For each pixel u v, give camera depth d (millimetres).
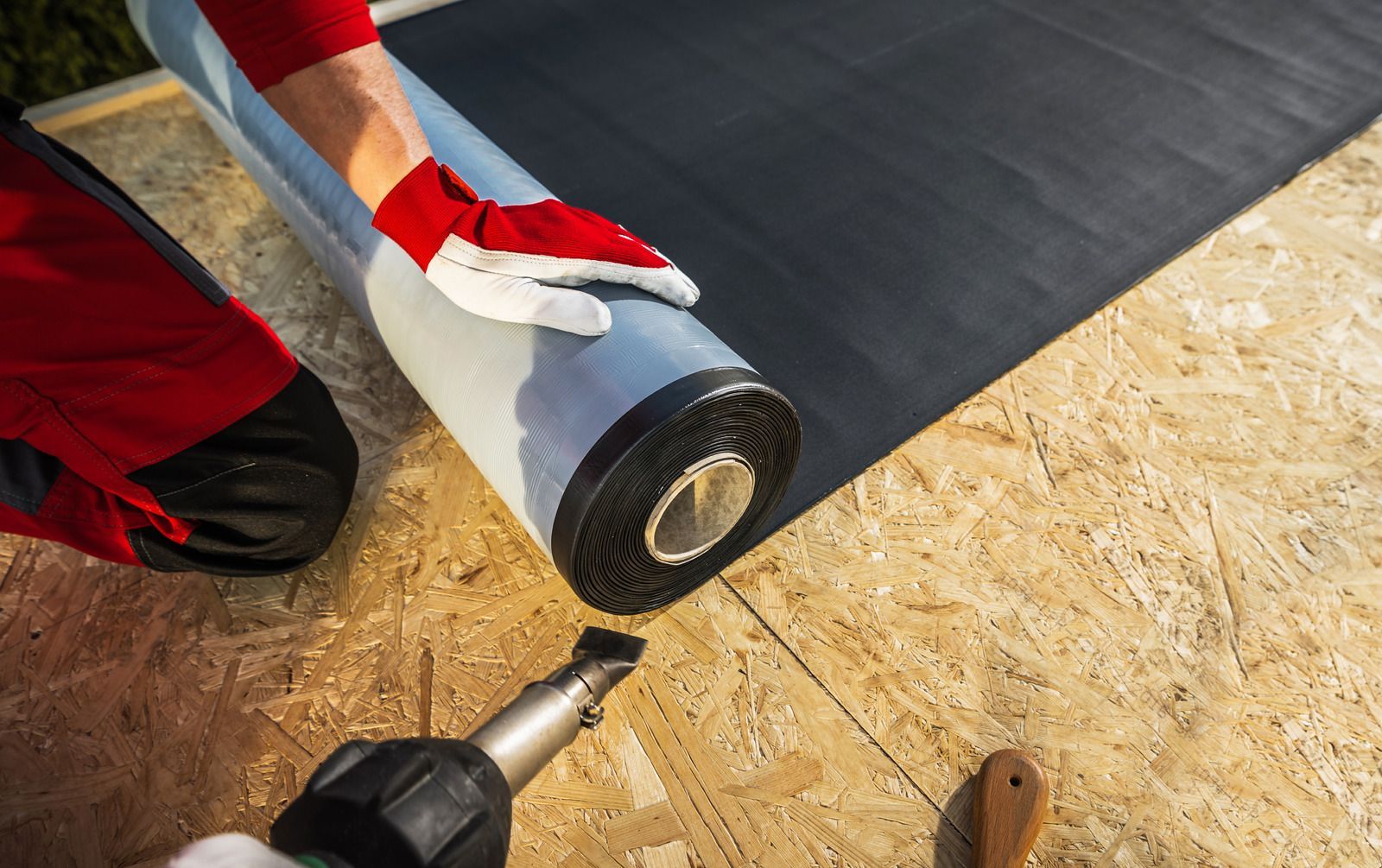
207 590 1815
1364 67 2934
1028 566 1808
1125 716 1609
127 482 1423
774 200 2521
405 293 1733
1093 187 2545
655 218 2477
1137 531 1856
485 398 1563
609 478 1401
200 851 456
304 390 1603
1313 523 1857
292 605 1792
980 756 1567
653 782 1544
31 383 1279
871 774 1550
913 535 1857
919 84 2889
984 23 3137
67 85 3047
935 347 2160
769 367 2115
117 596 1810
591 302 1440
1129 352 2168
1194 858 1458
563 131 2748
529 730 775
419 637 1738
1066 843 1474
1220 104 2805
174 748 1602
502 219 1474
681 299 1561
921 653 1693
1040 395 2086
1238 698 1627
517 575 1828
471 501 1951
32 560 1869
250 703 1656
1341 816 1496
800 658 1690
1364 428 2012
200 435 1451
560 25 3164
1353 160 2633
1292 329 2209
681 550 1636
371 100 1379
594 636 905
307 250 2488
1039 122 2750
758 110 2807
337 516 1754
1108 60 2977
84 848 1487
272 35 1311
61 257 1252
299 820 616
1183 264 2357
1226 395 2080
